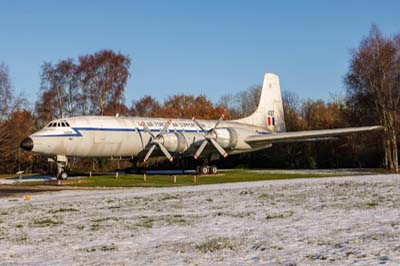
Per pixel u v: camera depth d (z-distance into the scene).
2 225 12.87
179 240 9.99
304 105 69.12
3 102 50.25
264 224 11.68
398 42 40.94
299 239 9.47
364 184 22.20
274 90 43.88
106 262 8.08
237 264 7.55
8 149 51.12
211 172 36.62
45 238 10.77
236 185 24.98
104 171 47.59
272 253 8.29
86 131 31.19
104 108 51.03
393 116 40.62
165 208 15.66
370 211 13.09
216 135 34.53
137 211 15.12
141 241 10.05
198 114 66.38
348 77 43.06
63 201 18.91
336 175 33.47
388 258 7.38
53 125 30.91
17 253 9.16
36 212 15.50
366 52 41.12
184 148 34.12
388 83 40.41
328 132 34.22
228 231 10.89
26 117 55.56
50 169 51.94
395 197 16.36
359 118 44.25
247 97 81.19
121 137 32.59
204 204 16.44
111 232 11.31
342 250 8.21
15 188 26.86
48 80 51.84
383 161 47.88
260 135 36.44
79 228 12.04
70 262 8.18
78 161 49.53
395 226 10.38
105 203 17.69
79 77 51.38
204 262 7.79
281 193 19.20
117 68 51.16
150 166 48.91
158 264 7.78
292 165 54.88
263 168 54.69
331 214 12.84
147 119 34.88
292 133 35.47
